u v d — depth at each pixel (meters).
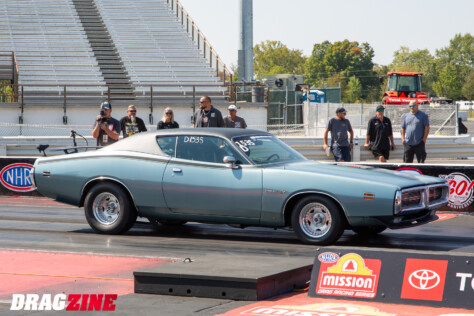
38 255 8.52
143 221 11.70
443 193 9.74
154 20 40.28
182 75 34.91
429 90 167.25
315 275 5.97
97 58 35.66
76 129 28.61
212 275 5.98
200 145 9.91
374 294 5.67
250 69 34.12
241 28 33.84
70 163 10.57
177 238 9.99
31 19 38.59
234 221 9.63
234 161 9.45
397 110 29.61
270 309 5.48
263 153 9.77
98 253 8.59
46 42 36.25
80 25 38.78
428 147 23.00
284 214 9.33
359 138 22.52
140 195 10.05
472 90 136.12
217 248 9.05
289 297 5.97
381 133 17.19
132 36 38.19
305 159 10.14
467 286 5.37
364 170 9.53
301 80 46.94
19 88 31.52
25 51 34.91
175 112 30.55
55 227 11.15
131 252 8.71
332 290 5.86
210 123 14.38
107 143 14.45
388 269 5.68
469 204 12.63
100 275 7.27
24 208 13.96
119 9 41.16
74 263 7.96
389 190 8.80
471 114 87.38
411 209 9.00
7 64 33.41
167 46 37.72
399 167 12.93
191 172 9.78
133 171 10.10
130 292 6.39
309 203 9.19
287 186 9.23
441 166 12.73
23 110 28.66
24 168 16.20
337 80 177.00
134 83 33.66
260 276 5.91
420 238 9.96
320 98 47.81
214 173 9.65
